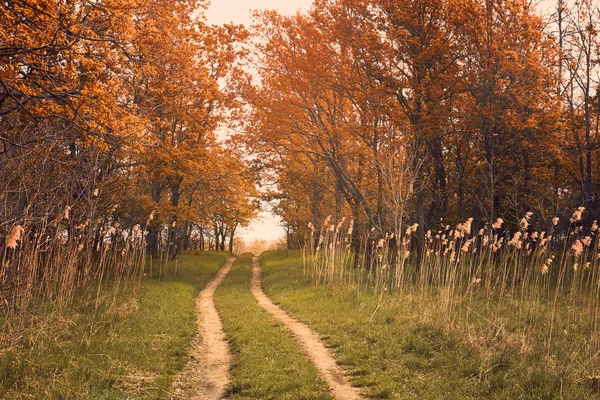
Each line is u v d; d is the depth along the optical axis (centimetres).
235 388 902
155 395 843
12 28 1027
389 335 1160
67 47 1055
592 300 1255
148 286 2014
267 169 3158
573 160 2667
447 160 2620
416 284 1716
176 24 2062
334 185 3084
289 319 1559
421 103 2372
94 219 1864
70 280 1453
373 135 2595
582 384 812
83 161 1761
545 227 2289
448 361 960
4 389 764
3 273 1161
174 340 1218
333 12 2380
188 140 2845
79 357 955
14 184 1386
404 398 811
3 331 1038
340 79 2480
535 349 980
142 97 2062
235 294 2261
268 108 2795
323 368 1012
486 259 2192
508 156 2523
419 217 2367
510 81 2270
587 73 2469
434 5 2200
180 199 4125
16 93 1255
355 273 2328
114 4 1204
